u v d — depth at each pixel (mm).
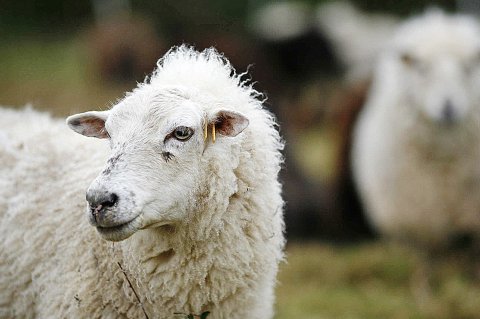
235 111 6535
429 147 12336
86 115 6934
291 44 30656
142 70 29016
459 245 12922
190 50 7570
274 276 7324
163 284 6723
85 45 35156
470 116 12234
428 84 12344
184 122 6387
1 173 7695
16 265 7242
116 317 6832
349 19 34844
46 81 29391
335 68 30828
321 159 22906
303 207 16562
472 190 12344
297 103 27953
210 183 6629
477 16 30859
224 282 6785
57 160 7609
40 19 40094
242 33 31969
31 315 7293
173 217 6434
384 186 13031
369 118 13953
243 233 6824
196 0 36188
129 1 36688
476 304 11555
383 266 13586
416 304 11938
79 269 6875
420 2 38969
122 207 6055
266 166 7059
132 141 6340
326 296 12383
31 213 7297
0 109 8891
